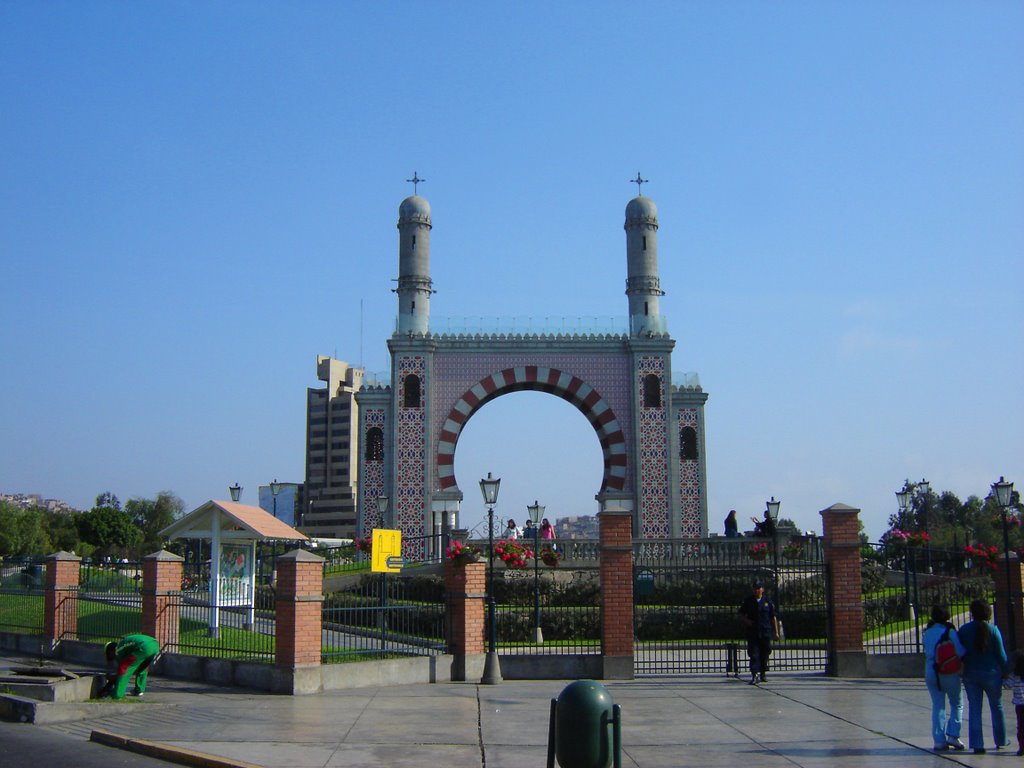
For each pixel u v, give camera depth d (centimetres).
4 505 8281
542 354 4991
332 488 13862
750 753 1480
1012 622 2344
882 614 3186
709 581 3434
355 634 2325
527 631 3083
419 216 5128
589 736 1202
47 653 2714
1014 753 1481
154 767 1405
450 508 4847
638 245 5128
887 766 1393
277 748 1497
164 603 2411
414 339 4959
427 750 1495
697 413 4991
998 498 2441
